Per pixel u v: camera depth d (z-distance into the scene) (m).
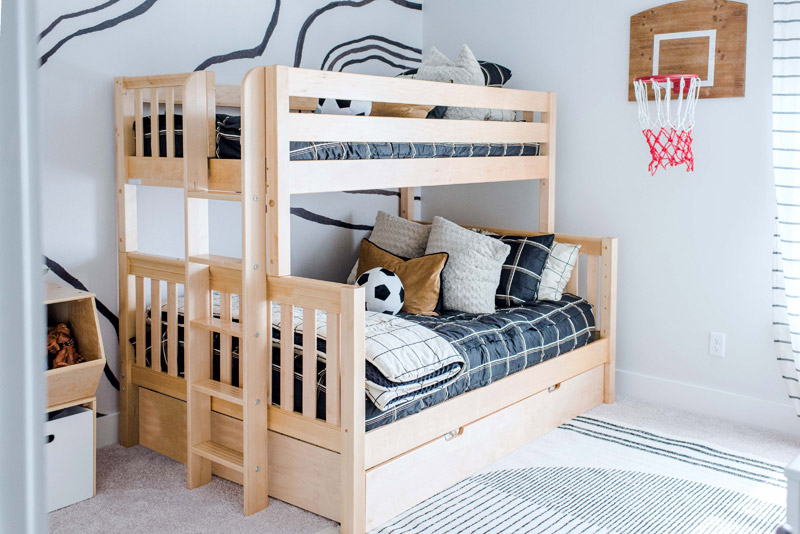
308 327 2.32
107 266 2.93
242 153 2.27
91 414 2.50
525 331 3.01
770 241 3.16
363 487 2.25
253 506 2.41
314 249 3.76
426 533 2.28
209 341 2.59
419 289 3.16
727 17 3.18
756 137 3.16
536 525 2.34
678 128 3.36
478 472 2.74
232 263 2.47
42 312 0.24
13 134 0.24
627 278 3.62
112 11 2.85
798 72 2.92
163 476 2.70
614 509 2.45
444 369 2.52
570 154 3.75
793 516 1.45
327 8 3.67
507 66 3.94
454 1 4.11
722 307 3.33
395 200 4.18
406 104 2.76
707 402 3.40
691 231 3.39
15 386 0.24
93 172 2.86
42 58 2.67
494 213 4.03
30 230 0.24
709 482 2.67
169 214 3.12
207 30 3.16
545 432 3.13
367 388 2.29
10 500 0.24
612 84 3.57
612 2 3.53
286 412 2.42
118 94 2.82
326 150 2.43
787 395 3.18
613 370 3.54
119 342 2.97
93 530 2.29
